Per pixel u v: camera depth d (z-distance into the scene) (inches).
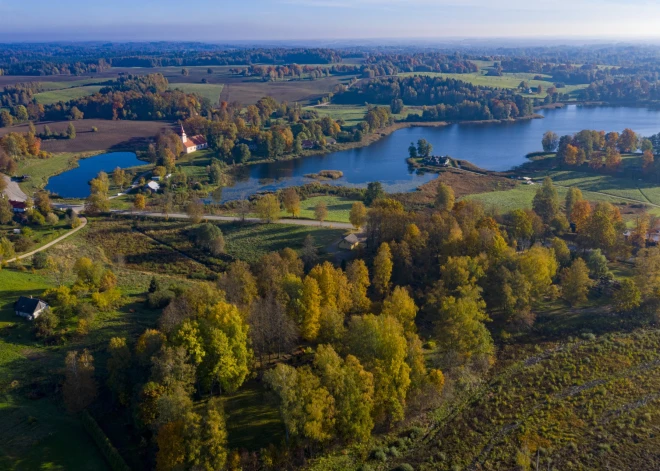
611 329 3535.9
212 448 2086.6
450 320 3046.3
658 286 3649.1
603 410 2768.2
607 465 2399.1
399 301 3193.9
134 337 3164.4
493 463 2437.3
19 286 3806.6
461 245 4040.4
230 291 3341.5
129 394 2512.3
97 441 2370.8
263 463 2253.9
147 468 2258.9
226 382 2554.1
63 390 2556.6
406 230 4335.6
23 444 2320.4
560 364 3191.4
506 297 3499.0
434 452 2502.5
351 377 2372.0
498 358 3284.9
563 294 3836.1
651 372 3070.9
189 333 2512.3
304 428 2194.9
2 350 3002.0
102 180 7052.2
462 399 2891.2
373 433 2596.0
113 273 4303.6
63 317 3329.2
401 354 2623.0
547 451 2490.2
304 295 3065.9
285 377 2293.3
